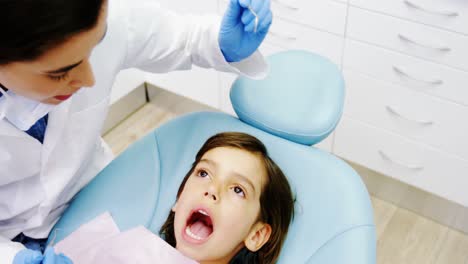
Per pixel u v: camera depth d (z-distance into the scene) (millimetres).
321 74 978
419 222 1565
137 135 1913
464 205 1466
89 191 953
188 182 925
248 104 979
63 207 974
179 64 930
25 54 497
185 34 895
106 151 1108
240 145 925
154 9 873
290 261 861
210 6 1574
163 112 2018
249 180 887
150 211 962
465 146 1347
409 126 1416
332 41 1406
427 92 1320
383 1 1238
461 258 1455
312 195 898
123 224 934
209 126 1008
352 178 893
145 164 989
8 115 709
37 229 925
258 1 798
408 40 1258
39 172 835
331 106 956
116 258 851
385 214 1594
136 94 1980
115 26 815
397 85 1363
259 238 876
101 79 829
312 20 1400
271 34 1519
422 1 1183
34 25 467
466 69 1218
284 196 895
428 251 1479
